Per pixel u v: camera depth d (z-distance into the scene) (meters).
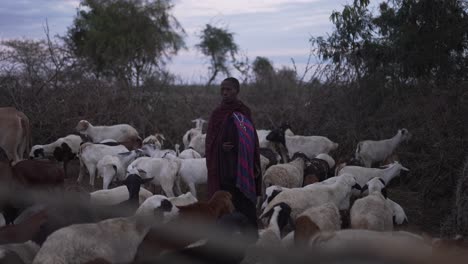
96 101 14.89
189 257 4.86
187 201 7.33
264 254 5.36
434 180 10.62
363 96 13.91
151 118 15.45
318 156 10.91
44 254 4.79
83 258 4.86
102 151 10.91
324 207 6.54
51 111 14.33
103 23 27.20
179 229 5.20
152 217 5.51
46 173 7.70
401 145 12.28
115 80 16.84
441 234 7.57
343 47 14.39
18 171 7.54
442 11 12.34
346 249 4.15
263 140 12.70
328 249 4.25
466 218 7.29
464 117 11.05
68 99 14.63
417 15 12.55
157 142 12.65
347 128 13.55
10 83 14.69
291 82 17.80
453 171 10.34
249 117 6.53
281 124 13.73
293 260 4.93
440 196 10.39
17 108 14.20
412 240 4.25
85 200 6.24
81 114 14.94
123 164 10.40
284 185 9.27
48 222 5.65
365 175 10.05
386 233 4.36
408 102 13.00
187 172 9.72
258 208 9.57
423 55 12.50
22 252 5.10
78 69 15.91
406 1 12.72
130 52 26.64
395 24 13.20
